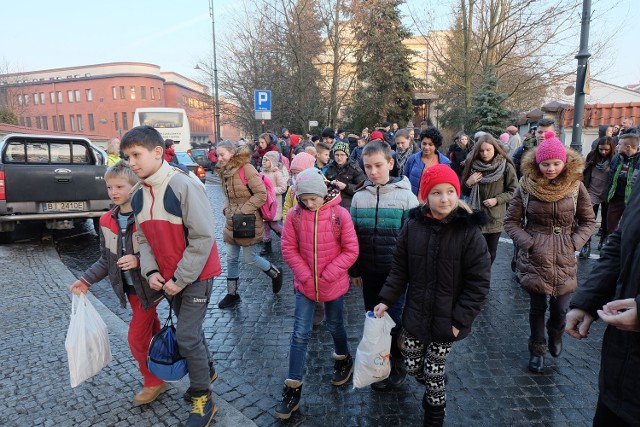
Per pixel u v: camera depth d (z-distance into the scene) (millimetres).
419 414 2760
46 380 3100
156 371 2562
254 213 4551
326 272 2770
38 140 7184
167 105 70438
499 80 15547
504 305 4613
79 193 7145
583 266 5812
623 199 5879
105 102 65562
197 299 2594
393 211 2955
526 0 14188
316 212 2785
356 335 3977
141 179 2434
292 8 22062
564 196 3037
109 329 3959
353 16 23734
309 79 23812
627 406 1511
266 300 4895
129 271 2758
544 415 2744
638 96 18906
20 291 4938
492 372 3273
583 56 7516
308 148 7398
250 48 25781
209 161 26734
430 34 16984
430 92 28906
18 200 6738
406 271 2549
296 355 2783
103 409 2771
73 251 7051
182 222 2467
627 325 1395
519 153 7324
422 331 2412
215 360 3504
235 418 2725
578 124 7773
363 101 25250
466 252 2322
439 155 4969
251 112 25969
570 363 3391
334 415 2764
